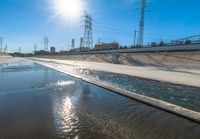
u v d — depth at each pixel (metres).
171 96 13.30
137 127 7.87
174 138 6.94
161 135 7.17
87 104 11.49
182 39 46.00
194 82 18.03
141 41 61.06
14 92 14.92
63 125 8.10
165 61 40.03
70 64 51.56
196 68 30.22
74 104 11.50
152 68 33.84
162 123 8.35
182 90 15.20
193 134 7.25
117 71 30.34
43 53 164.25
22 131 7.48
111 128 7.79
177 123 8.34
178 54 41.06
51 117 9.10
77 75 25.61
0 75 26.27
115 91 14.91
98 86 17.69
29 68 39.09
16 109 10.42
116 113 9.74
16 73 29.12
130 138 6.91
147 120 8.68
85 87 17.30
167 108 10.11
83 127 7.86
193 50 39.31
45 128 7.74
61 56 108.69
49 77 24.47
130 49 60.34
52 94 14.28
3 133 7.29
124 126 8.00
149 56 47.91
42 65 49.03
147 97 12.62
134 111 10.05
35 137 6.96
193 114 9.09
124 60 52.97
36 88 16.67
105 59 62.22
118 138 6.90
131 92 14.25
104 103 11.71
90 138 6.89
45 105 11.25
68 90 15.87
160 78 21.06
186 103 11.56
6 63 58.50
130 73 26.83
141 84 18.14
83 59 75.62
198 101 11.96
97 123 8.30
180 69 30.27
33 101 12.20
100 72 29.88
